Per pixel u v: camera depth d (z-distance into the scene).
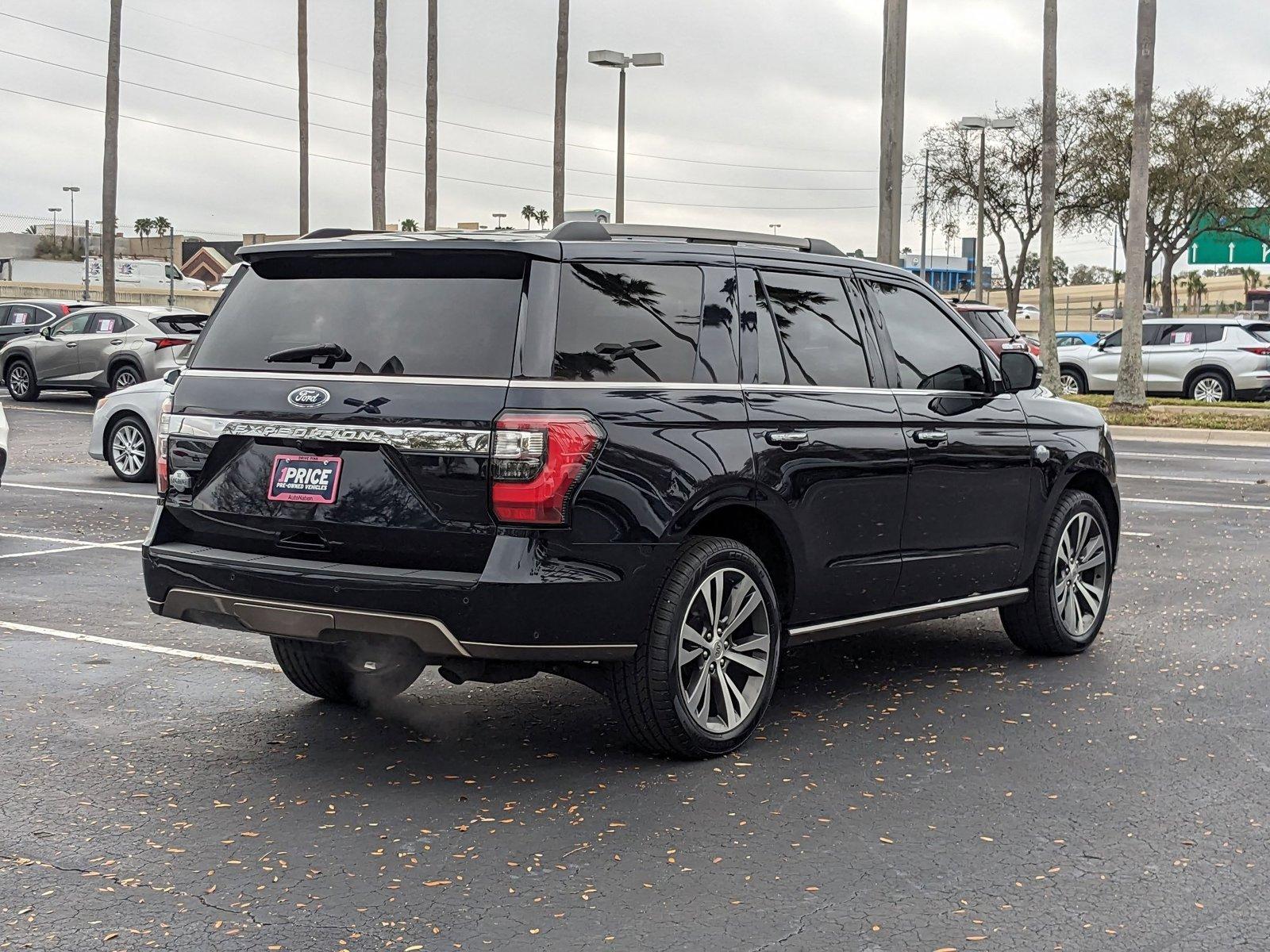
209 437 5.38
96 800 4.96
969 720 6.12
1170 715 6.23
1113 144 48.78
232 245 136.00
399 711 6.20
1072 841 4.62
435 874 4.29
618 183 37.22
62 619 8.07
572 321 5.03
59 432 20.45
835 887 4.21
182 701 6.34
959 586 6.74
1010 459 6.91
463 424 4.84
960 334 6.90
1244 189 48.25
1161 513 13.32
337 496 5.05
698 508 5.24
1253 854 4.52
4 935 3.83
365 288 5.27
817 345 6.02
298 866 4.35
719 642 5.47
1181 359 28.75
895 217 21.86
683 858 4.43
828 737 5.82
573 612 4.90
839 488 5.93
